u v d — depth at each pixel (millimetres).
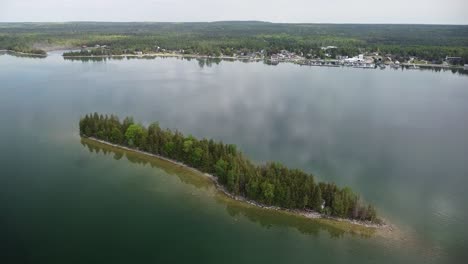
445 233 104062
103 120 171500
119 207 114875
